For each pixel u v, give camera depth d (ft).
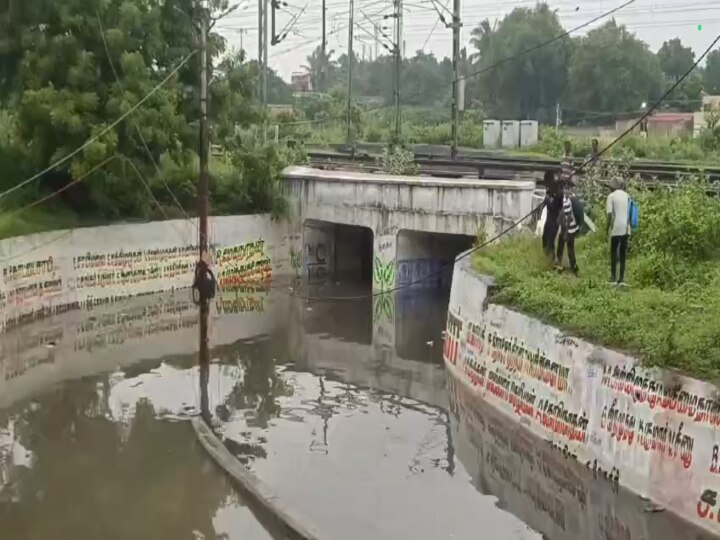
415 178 103.19
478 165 111.86
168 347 83.30
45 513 46.11
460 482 50.42
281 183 116.57
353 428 60.59
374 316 99.14
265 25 163.43
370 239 122.83
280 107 225.35
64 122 90.43
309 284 115.96
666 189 75.10
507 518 45.32
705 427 40.04
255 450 55.57
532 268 65.82
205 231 94.68
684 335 44.27
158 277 100.99
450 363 72.74
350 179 108.88
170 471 51.85
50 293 88.99
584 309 53.36
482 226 94.53
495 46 245.04
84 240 93.04
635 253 65.98
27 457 54.44
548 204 65.36
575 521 45.09
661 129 187.11
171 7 103.14
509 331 59.93
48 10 92.84
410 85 284.82
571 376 51.44
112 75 95.40
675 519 41.27
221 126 107.96
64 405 65.31
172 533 43.52
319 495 47.88
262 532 43.39
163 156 101.60
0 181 95.45
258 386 71.41
